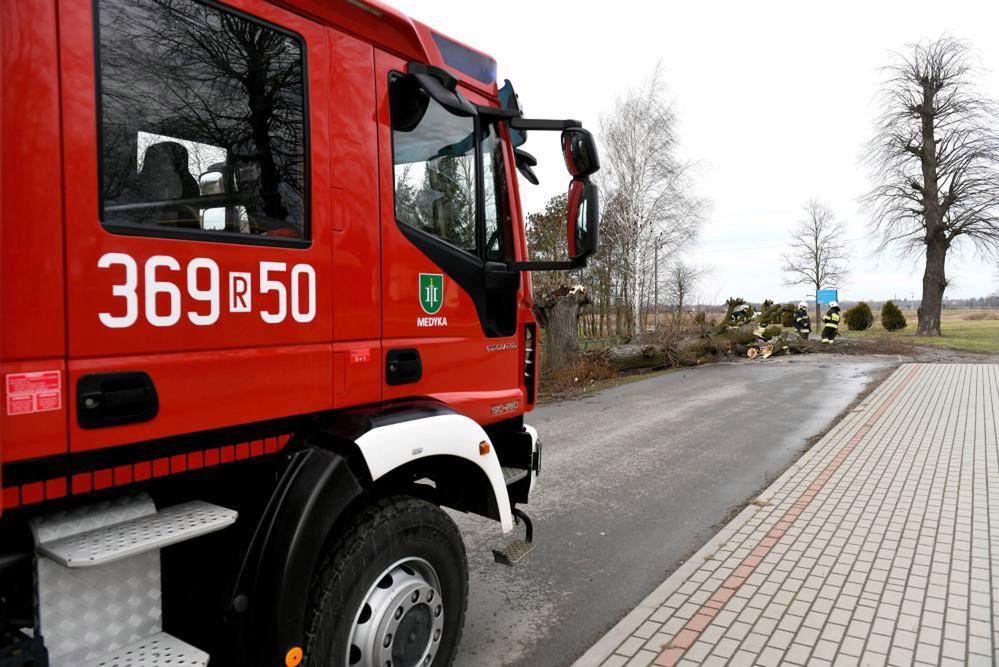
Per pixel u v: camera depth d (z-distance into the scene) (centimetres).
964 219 2800
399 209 261
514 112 298
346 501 218
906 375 1338
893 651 307
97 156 166
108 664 170
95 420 165
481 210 308
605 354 1477
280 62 215
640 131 2670
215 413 193
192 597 214
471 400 300
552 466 676
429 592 250
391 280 256
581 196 294
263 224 210
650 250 2742
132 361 173
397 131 260
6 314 149
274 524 204
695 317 1808
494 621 352
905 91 2944
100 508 179
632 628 333
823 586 378
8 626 164
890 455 685
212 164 196
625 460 695
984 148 2766
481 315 308
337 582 219
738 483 601
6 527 168
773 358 1802
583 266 305
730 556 425
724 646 314
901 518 491
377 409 248
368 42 246
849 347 2019
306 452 217
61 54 159
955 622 333
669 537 472
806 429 834
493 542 466
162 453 184
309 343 223
